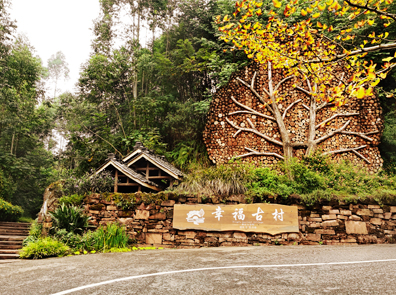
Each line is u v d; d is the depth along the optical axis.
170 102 15.70
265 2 12.61
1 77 18.48
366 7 3.72
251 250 6.75
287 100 12.18
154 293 3.26
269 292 3.17
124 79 18.45
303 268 4.37
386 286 3.29
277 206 8.21
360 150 11.45
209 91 15.55
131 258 5.96
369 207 8.26
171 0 18.61
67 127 16.27
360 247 6.86
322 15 12.56
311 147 11.35
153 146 13.66
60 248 6.88
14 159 17.89
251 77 12.53
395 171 11.17
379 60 12.44
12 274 4.75
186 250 7.27
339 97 3.94
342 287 3.30
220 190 8.60
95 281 3.94
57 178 18.77
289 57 4.70
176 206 8.45
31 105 20.48
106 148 14.84
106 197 8.88
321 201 8.31
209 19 16.53
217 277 3.92
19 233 10.60
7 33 17.52
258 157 11.74
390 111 12.66
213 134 12.17
